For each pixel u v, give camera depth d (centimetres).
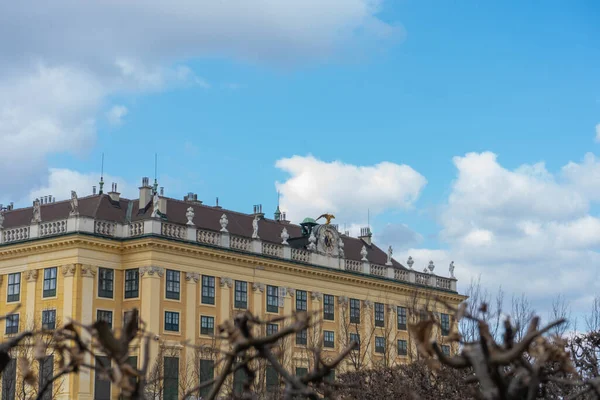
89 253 8281
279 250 9606
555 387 2850
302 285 9825
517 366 1369
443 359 1294
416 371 5012
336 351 9956
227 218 9919
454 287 11562
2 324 8525
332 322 10069
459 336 1320
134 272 8444
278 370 1350
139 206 9062
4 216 9556
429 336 1296
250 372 1410
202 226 9419
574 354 3356
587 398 2791
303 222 10312
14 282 8588
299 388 1328
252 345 1358
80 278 8175
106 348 1329
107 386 8175
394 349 10556
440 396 4584
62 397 7900
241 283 9181
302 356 8838
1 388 7581
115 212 8962
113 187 9181
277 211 11788
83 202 9075
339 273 10162
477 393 1295
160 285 8394
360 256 11269
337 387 1526
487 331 1275
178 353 8375
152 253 8362
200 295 8744
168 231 8569
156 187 9344
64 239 8206
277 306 9488
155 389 7138
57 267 8319
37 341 1388
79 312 8112
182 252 8619
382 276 10706
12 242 8550
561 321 1244
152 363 7962
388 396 5247
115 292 8425
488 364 1251
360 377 5484
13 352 7688
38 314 8331
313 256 9975
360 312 10438
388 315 10700
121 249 8506
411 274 11106
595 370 3294
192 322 8606
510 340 1285
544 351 1243
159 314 8331
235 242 9150
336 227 10400
